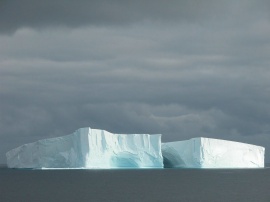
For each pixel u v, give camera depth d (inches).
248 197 6205.7
